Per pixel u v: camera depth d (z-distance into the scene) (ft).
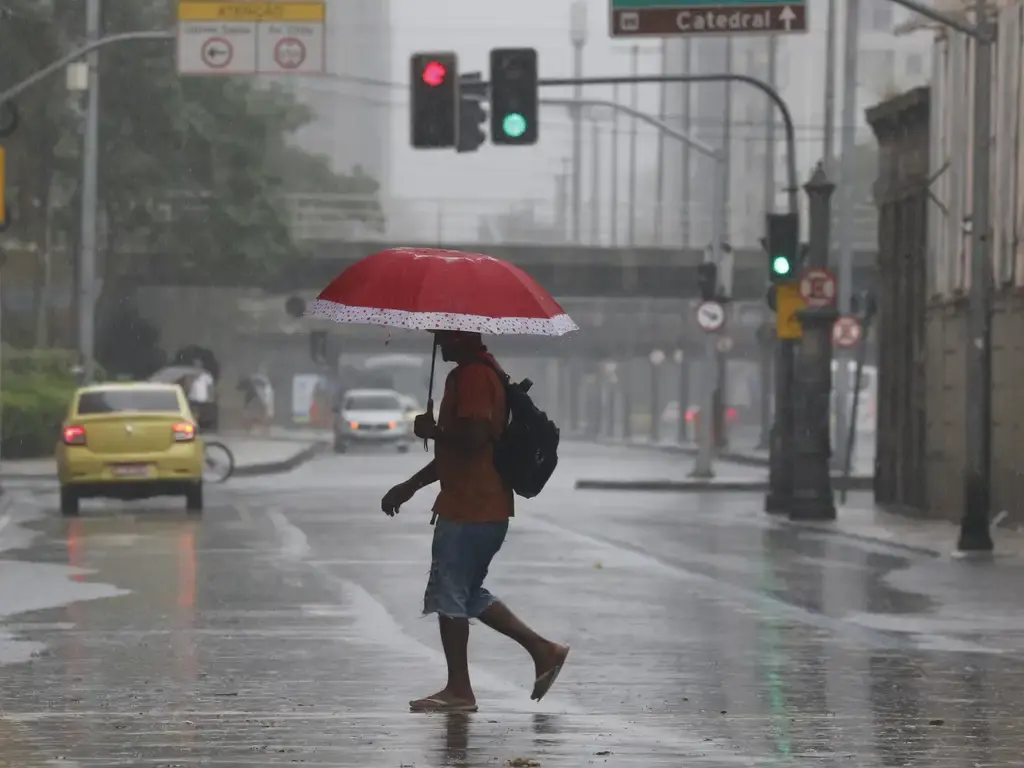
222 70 271.90
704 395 298.15
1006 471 197.67
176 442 197.57
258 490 256.32
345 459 407.64
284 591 120.88
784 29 172.24
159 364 426.10
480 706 72.13
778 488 215.31
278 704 72.43
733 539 175.32
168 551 152.87
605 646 93.91
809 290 201.77
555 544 164.96
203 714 69.41
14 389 337.93
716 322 294.05
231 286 476.95
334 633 98.02
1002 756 61.52
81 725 66.39
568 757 59.77
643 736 64.75
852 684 80.38
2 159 197.67
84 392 202.28
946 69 215.72
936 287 218.59
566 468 364.38
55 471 296.51
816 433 202.90
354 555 149.79
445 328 67.21
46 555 148.66
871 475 318.86
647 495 261.03
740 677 82.33
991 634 100.94
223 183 417.69
